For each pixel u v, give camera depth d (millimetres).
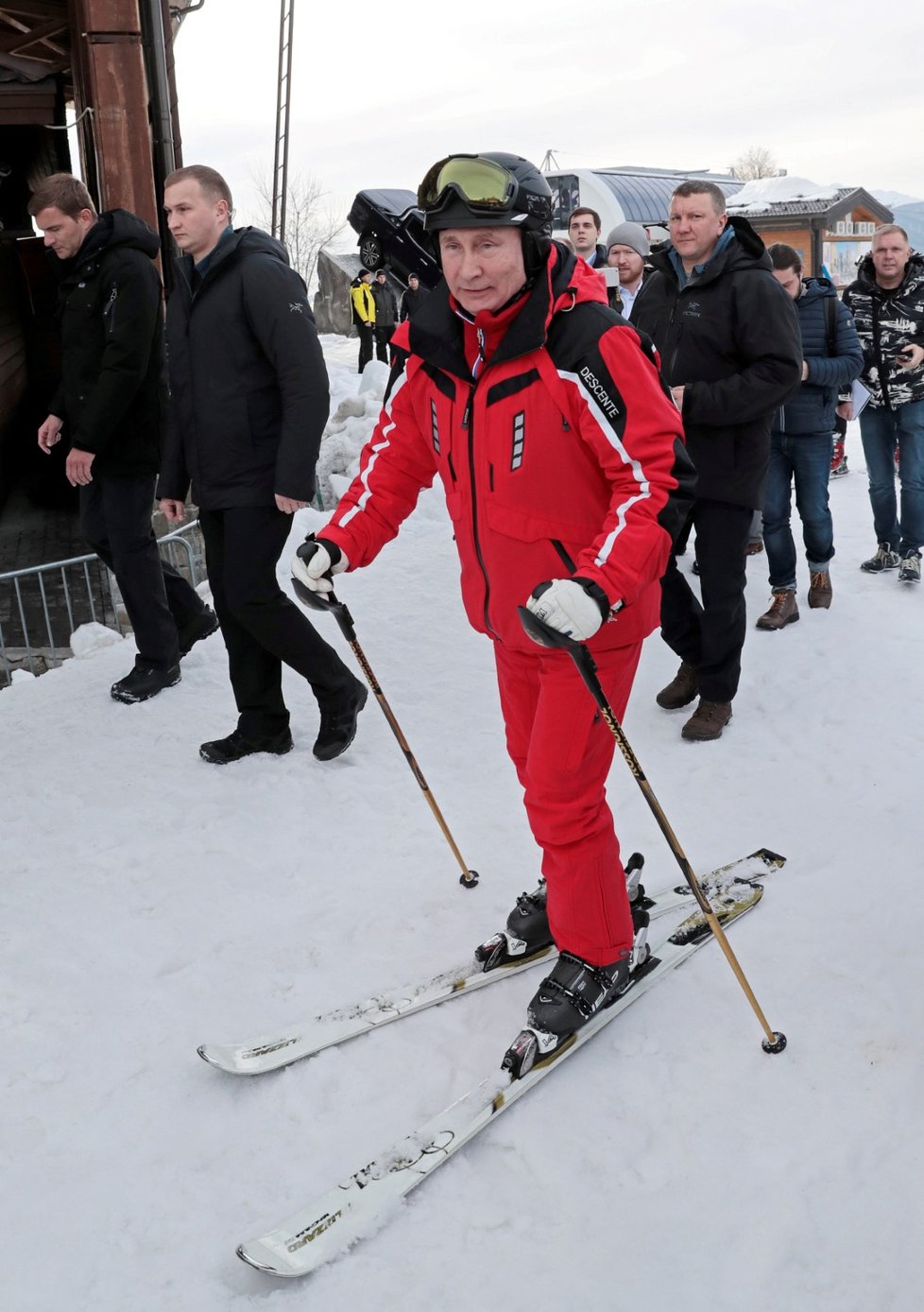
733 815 3318
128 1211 2016
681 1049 2307
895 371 5480
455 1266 1852
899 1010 2355
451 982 2543
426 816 3418
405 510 2500
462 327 2111
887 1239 1831
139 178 6516
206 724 4223
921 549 6078
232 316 3484
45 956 2803
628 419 1998
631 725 4059
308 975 2662
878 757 3598
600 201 22781
